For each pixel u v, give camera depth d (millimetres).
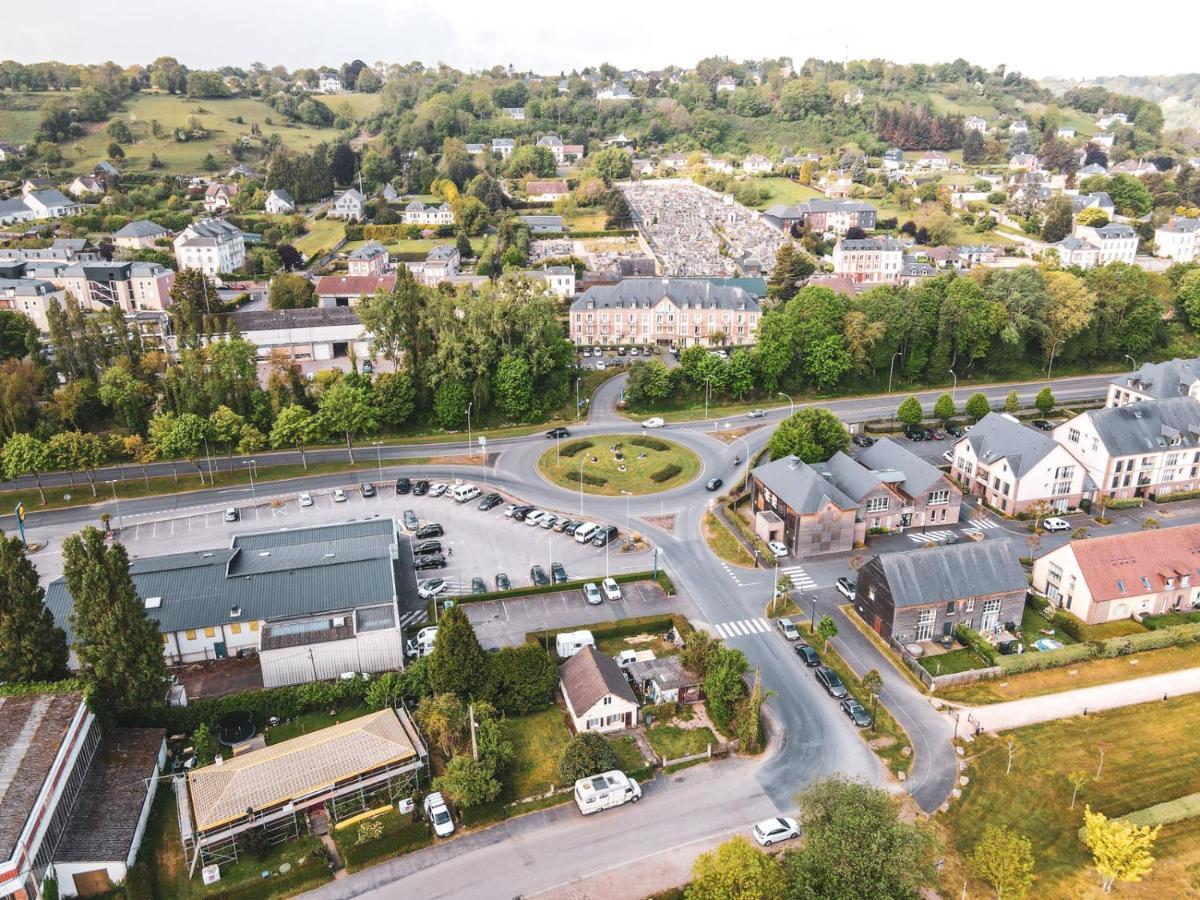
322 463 149250
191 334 165500
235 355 155500
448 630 83750
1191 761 79000
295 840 70875
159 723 82000
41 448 132000
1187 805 72875
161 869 67625
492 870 67875
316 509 132125
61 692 75750
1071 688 90062
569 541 122062
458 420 163250
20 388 146125
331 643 90062
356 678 87125
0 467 133625
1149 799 74438
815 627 100688
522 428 165250
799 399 180500
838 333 182500
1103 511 130375
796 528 116188
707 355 176250
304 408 149500
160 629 92438
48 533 124750
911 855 58469
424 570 114125
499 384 165375
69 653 90188
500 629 100188
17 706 73562
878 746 81375
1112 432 133500
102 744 77250
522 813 73875
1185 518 129000
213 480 142375
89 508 133125
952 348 187875
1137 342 196250
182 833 68375
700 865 62281
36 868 62344
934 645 97312
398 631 91688
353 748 75125
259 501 135000
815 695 88938
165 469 146750
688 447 155500
